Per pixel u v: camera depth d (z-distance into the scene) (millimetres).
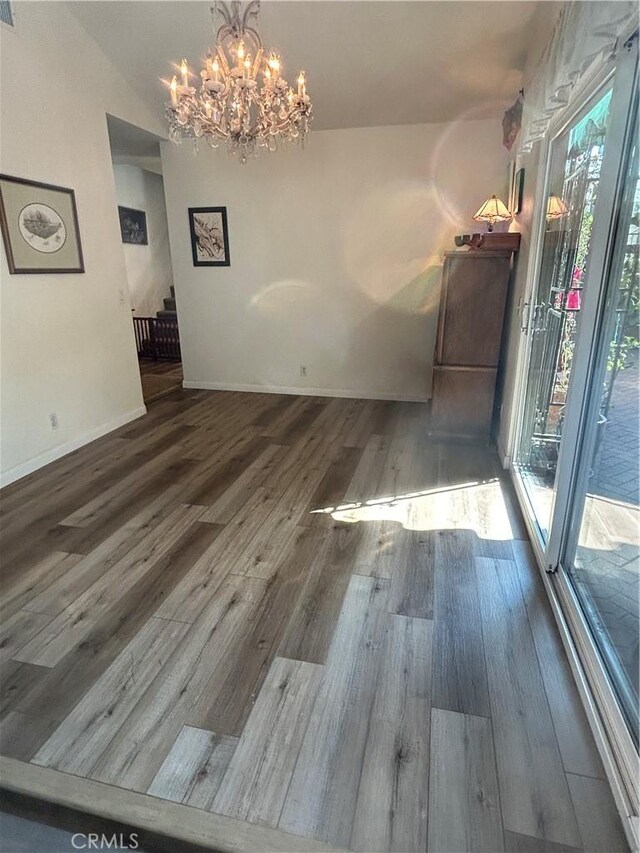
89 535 2508
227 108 2535
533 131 2654
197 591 2070
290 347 5105
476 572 2176
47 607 1983
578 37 1623
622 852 1166
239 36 2451
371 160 4402
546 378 2607
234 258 4953
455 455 3529
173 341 7039
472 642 1783
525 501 2672
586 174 2068
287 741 1431
